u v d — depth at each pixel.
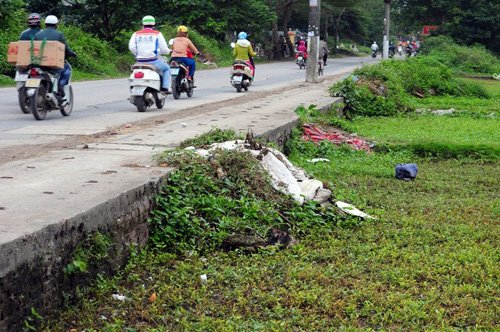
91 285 5.55
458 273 6.44
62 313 5.08
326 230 7.80
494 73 46.28
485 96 29.62
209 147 9.02
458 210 9.19
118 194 6.11
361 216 8.45
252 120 13.29
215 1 55.72
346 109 20.73
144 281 6.08
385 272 6.41
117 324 5.10
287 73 38.50
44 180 6.85
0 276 4.34
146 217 6.71
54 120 14.05
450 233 7.95
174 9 52.31
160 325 5.19
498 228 8.20
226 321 5.23
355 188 10.59
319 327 5.25
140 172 7.35
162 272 6.25
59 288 5.07
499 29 55.94
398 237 7.67
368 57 83.31
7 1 30.28
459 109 23.44
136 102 15.88
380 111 21.33
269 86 26.39
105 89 23.36
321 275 6.28
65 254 5.15
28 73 13.99
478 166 13.20
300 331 5.17
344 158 13.32
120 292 5.77
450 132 17.53
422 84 28.64
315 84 27.89
